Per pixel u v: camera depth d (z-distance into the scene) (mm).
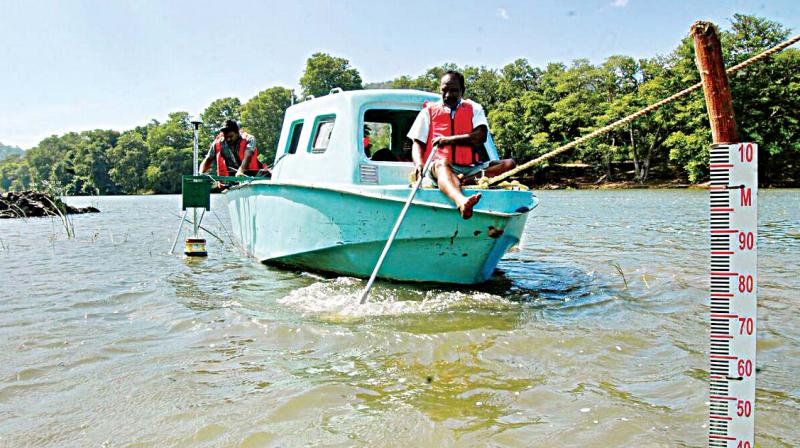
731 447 2000
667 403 2859
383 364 3494
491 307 4848
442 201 5223
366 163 6062
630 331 4102
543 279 6223
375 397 2994
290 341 3977
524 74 79375
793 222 12844
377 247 5676
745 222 1934
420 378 3250
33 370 3496
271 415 2812
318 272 6590
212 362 3602
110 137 126188
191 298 5453
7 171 154000
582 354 3613
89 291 5887
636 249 8594
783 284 5617
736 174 1936
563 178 60625
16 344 4020
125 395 3098
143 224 16719
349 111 6176
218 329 4301
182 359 3668
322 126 6691
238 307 5004
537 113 64500
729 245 1961
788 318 4355
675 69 52719
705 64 1939
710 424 2031
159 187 102000
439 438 2533
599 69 65688
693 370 3305
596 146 56469
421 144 5684
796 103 46562
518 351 3676
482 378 3234
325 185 5953
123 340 4102
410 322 4371
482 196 5203
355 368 3438
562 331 4098
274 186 6875
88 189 110938
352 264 5984
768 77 47531
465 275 5676
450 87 5520
